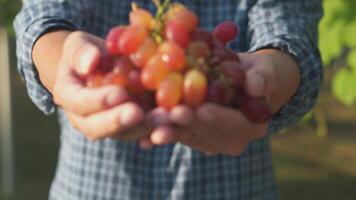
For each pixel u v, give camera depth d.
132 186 1.15
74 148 1.18
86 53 0.72
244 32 1.13
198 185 1.14
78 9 1.04
